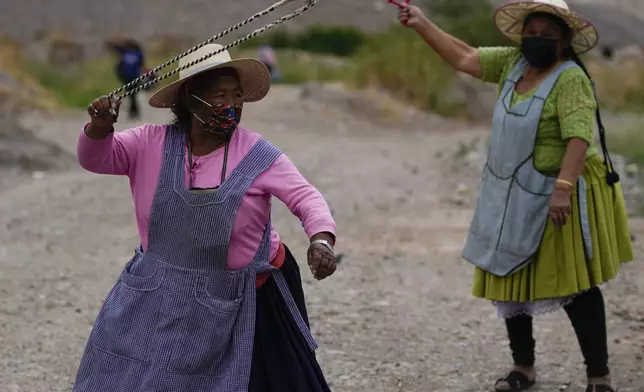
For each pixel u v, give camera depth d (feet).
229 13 189.26
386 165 52.90
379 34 105.60
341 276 28.43
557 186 17.07
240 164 13.53
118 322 13.56
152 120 75.97
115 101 13.25
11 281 27.71
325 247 12.98
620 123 79.66
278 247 14.17
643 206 37.32
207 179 13.50
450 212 38.70
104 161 13.56
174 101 13.97
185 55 13.62
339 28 185.16
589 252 17.53
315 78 120.98
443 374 20.45
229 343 13.53
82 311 25.07
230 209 13.28
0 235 33.86
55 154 51.85
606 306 25.22
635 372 20.31
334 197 41.96
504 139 17.89
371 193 43.11
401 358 21.45
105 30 177.17
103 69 113.29
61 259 30.50
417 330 23.43
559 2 17.54
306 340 14.02
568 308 18.28
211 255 13.35
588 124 17.12
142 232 13.79
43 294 26.48
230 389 13.28
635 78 102.83
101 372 13.64
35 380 20.16
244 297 13.53
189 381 13.33
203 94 13.53
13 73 90.48
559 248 17.61
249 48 162.20
